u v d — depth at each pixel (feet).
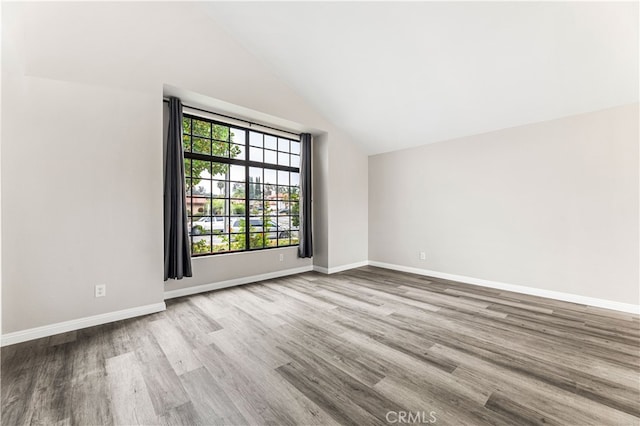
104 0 8.35
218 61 10.70
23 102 7.40
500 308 9.79
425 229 15.06
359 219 17.39
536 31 7.75
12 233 7.25
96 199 8.43
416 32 8.80
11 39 7.24
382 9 8.37
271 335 7.63
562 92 9.55
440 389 5.29
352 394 5.15
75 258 8.11
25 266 7.41
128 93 8.95
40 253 7.61
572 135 10.38
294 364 6.17
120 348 6.91
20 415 4.61
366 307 9.91
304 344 7.11
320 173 15.85
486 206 12.73
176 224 10.55
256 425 4.40
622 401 4.93
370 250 17.83
